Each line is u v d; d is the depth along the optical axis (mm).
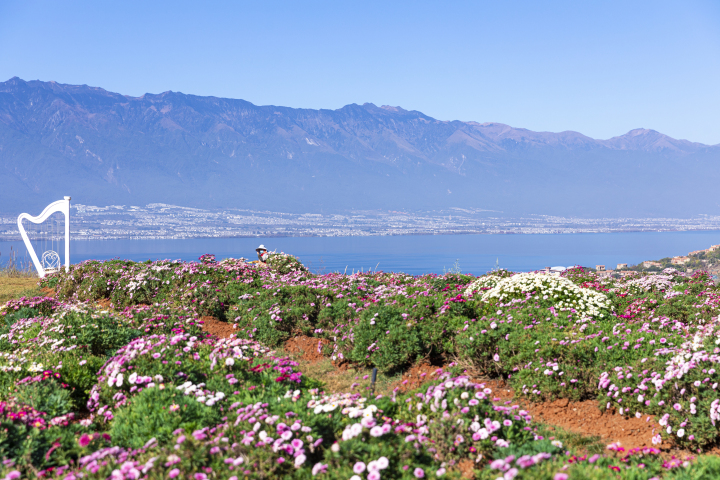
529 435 4527
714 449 4648
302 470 3602
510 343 6555
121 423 4387
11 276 18406
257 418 4043
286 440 3787
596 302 8625
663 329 7629
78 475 3479
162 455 3609
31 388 5082
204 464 3598
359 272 14797
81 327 7211
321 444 3986
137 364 5363
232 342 6617
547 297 8570
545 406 5805
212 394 4840
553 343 6281
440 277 12312
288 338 8617
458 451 4137
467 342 6734
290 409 4305
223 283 11305
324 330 8750
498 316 7824
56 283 14148
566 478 3213
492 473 3832
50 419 4590
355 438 3906
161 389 4723
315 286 11227
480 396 4422
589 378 5844
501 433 4422
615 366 5891
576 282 11891
